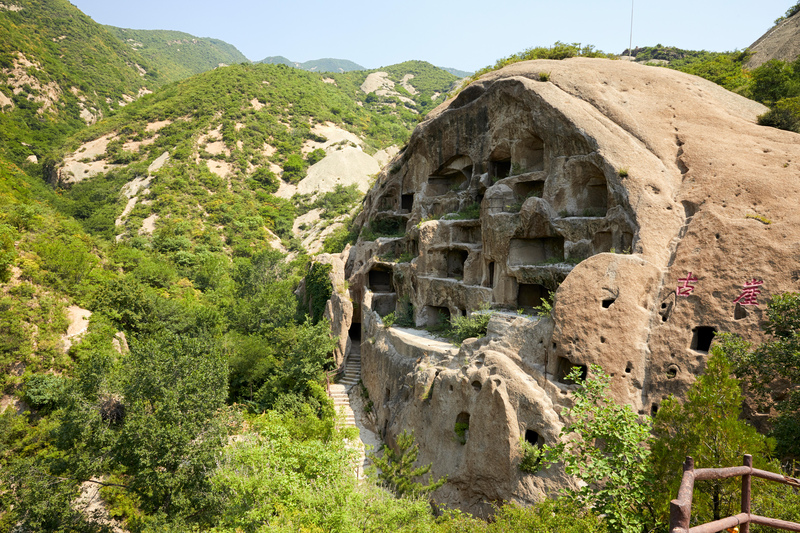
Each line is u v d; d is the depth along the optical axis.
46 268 42.97
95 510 26.12
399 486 21.80
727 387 12.35
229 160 102.31
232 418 27.70
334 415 28.67
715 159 24.23
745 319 19.59
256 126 114.69
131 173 93.94
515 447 20.50
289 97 133.38
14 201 53.00
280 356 40.53
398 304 38.53
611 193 25.17
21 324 36.56
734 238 21.00
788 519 10.73
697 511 11.30
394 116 169.38
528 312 28.97
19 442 30.66
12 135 102.69
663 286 21.75
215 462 23.59
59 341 37.34
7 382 33.66
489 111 35.16
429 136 40.94
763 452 12.49
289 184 105.50
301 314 47.25
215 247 76.94
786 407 16.06
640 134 26.84
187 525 22.88
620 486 12.27
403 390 28.50
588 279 22.03
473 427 21.98
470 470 21.67
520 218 28.94
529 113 31.08
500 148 34.31
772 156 23.94
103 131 107.75
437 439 23.70
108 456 24.98
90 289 44.38
